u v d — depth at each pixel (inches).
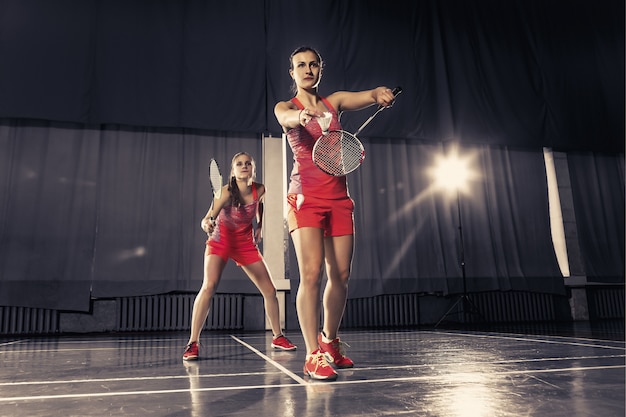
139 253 246.1
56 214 242.1
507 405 51.3
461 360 92.7
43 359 109.0
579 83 339.3
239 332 236.5
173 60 268.8
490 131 309.3
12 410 52.2
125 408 52.6
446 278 280.5
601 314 314.8
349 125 282.8
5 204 238.7
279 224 268.7
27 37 252.4
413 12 315.0
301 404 52.8
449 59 314.3
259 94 275.1
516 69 327.3
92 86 255.1
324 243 83.0
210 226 112.1
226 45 277.7
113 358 109.3
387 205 285.3
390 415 47.2
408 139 299.4
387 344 135.2
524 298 298.5
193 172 263.4
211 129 265.7
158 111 260.4
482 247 294.7
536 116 322.0
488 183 308.3
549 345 124.9
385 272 273.3
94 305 240.1
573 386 62.2
